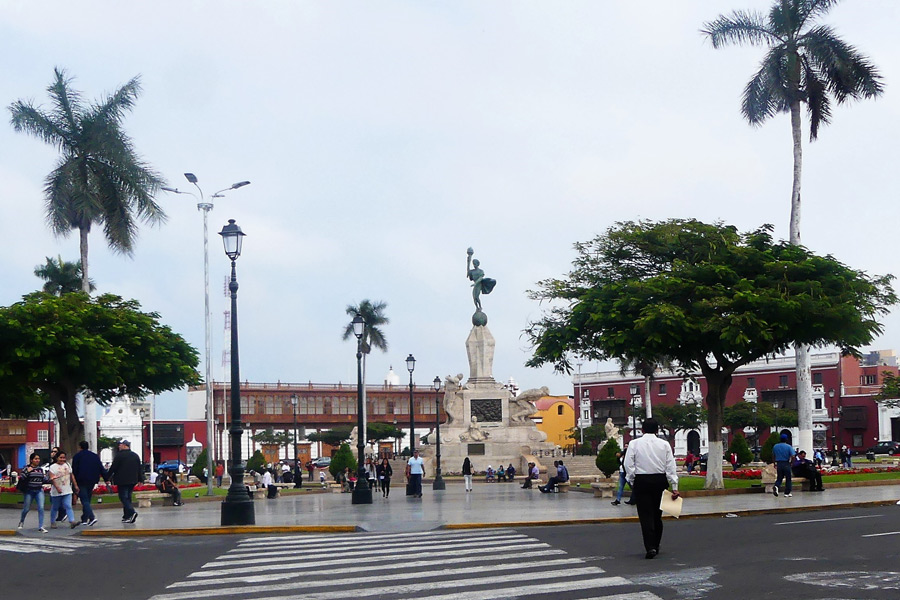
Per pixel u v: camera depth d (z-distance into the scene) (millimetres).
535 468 42250
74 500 29938
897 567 12406
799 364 38906
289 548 16406
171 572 13664
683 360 30531
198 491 42656
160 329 38312
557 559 13820
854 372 93062
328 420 108500
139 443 88000
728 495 28094
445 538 17578
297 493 45312
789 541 15492
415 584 11781
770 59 40344
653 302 28500
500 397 58812
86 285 41656
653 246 30609
